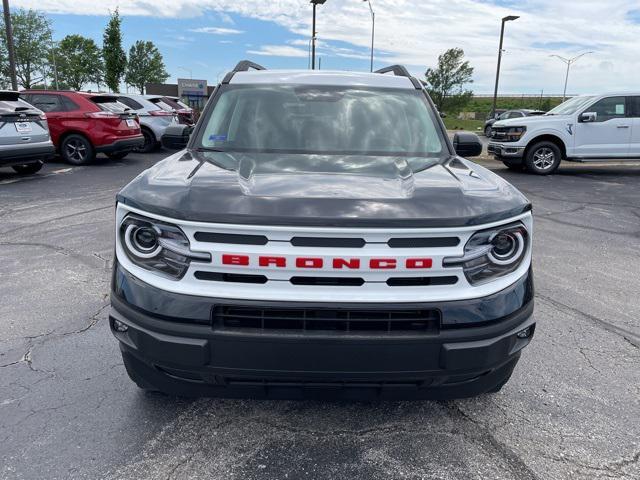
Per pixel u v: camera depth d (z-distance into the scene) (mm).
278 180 2543
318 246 2141
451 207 2264
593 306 4512
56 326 3895
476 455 2570
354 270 2133
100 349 3547
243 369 2193
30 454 2512
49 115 12992
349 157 3137
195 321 2176
